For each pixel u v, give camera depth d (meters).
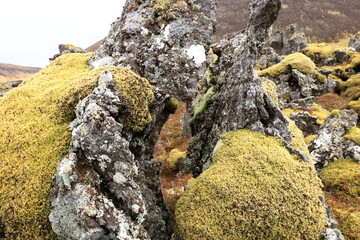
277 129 1.74
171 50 1.71
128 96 1.28
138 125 1.31
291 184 1.33
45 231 0.99
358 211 2.19
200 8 1.84
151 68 1.70
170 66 1.69
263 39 1.85
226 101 1.98
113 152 1.07
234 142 1.64
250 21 1.86
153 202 1.37
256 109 1.74
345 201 2.39
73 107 1.33
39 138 1.23
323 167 2.92
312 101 5.46
